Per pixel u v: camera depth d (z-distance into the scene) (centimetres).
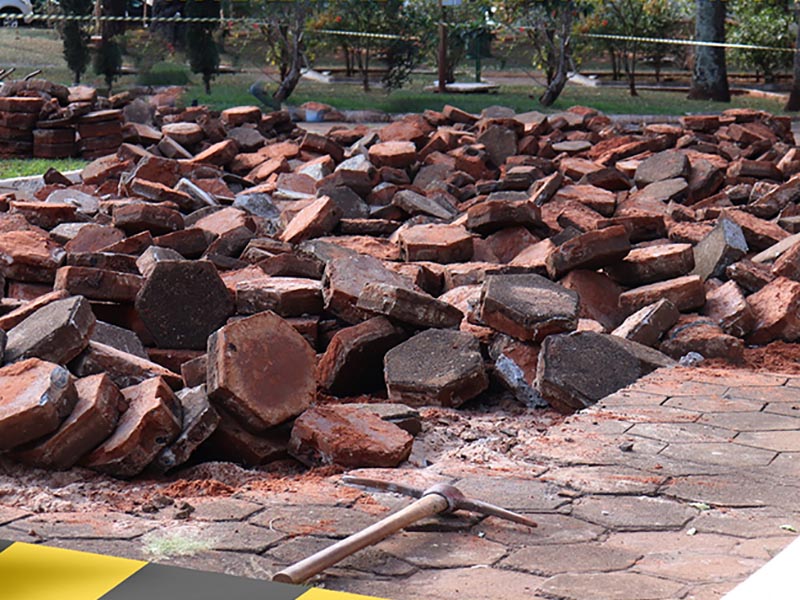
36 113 1909
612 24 2945
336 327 809
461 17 2825
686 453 593
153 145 1802
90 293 800
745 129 1686
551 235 1105
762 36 3111
